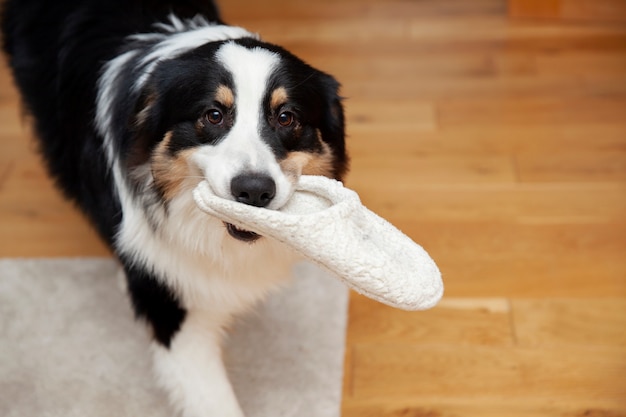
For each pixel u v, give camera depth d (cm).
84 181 229
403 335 248
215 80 188
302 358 238
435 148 334
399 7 453
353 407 225
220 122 190
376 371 236
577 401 224
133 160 202
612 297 259
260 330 248
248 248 209
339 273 170
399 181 315
